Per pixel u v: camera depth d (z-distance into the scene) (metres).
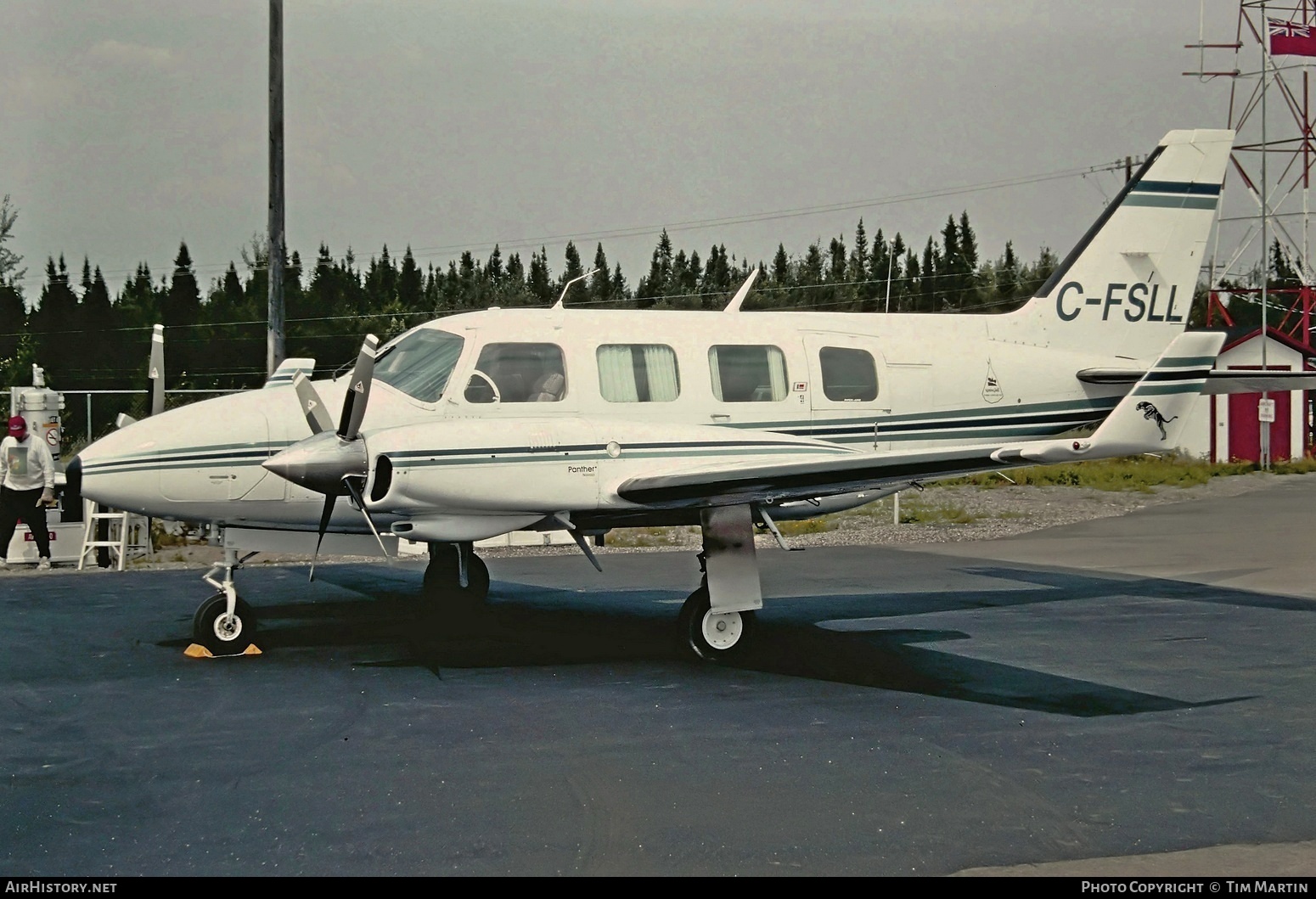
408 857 4.38
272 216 15.13
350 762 5.58
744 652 8.13
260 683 7.30
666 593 11.23
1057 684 7.31
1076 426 10.63
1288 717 6.48
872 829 4.70
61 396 14.66
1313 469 27.78
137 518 14.22
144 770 5.45
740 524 8.07
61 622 9.44
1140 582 11.88
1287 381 9.39
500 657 8.19
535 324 8.94
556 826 4.72
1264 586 11.55
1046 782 5.32
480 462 7.52
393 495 7.38
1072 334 10.88
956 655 8.23
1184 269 11.14
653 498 7.79
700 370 9.14
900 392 9.80
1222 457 29.69
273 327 15.16
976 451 7.00
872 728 6.27
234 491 8.27
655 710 6.66
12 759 5.62
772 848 4.50
